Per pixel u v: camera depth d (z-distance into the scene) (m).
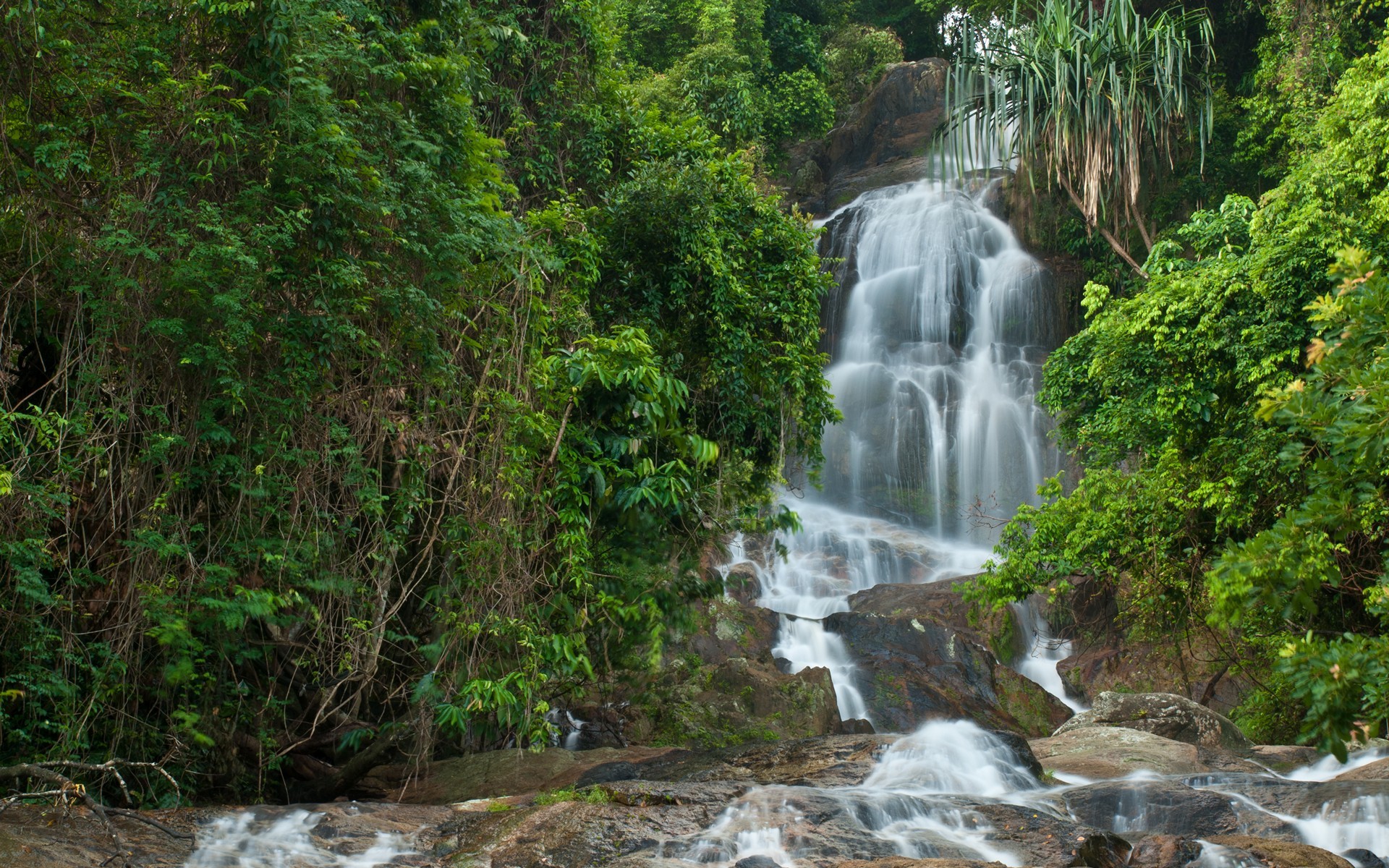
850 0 44.03
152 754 8.00
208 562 7.49
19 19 7.02
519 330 9.48
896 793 8.64
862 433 28.53
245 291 7.28
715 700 14.65
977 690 18.52
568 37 13.25
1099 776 10.90
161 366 7.41
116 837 6.45
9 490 6.32
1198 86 26.12
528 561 9.34
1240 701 18.02
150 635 7.42
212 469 7.42
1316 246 14.63
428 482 9.05
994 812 8.45
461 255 8.76
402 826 7.70
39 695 7.20
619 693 14.56
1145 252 29.38
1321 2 25.19
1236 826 8.69
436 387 8.92
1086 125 24.05
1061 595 20.67
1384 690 4.19
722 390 12.66
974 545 26.97
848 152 38.34
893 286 31.39
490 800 8.84
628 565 10.32
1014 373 28.80
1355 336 4.55
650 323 12.30
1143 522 16.38
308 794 9.60
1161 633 17.69
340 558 8.26
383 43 9.31
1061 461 27.22
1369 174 14.55
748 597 21.69
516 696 8.91
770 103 35.59
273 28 7.54
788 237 14.29
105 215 7.41
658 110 14.38
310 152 7.66
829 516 26.78
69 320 7.42
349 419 8.35
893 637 19.36
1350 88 15.47
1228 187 28.48
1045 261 31.20
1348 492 4.51
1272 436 14.50
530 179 12.24
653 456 10.72
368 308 8.27
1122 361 16.84
